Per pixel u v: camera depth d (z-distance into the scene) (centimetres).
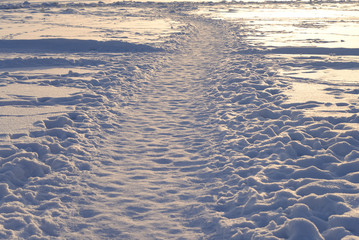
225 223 458
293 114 905
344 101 1008
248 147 714
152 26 3162
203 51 2072
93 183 592
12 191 545
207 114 974
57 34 2489
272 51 1977
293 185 544
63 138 780
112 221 482
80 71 1539
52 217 484
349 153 644
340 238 396
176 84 1334
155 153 725
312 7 6009
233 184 575
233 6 6431
